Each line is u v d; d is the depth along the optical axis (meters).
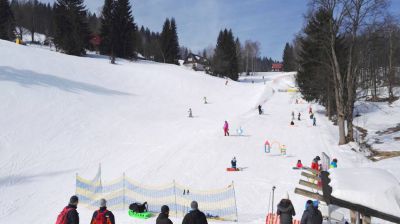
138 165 27.77
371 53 36.38
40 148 30.08
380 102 59.22
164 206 10.52
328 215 14.27
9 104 36.91
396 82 60.25
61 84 48.78
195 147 33.28
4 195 21.53
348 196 9.34
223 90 72.88
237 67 124.44
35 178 24.77
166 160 28.92
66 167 27.36
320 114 54.72
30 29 137.00
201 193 21.27
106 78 60.38
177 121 46.03
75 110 40.97
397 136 36.09
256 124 45.53
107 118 41.53
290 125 45.47
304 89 57.59
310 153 31.86
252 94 71.00
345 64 42.16
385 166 25.77
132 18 108.25
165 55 128.12
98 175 24.84
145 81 65.56
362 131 41.19
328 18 36.28
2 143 29.33
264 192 21.62
